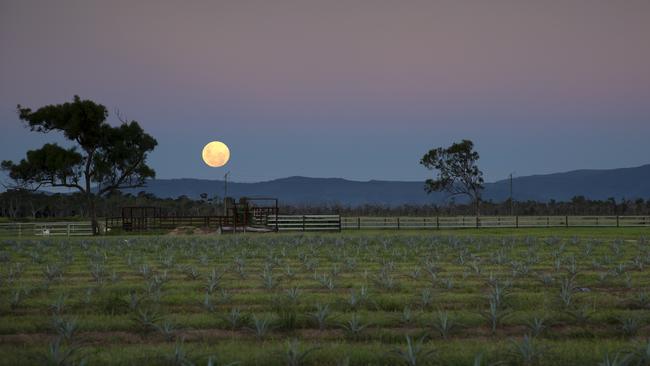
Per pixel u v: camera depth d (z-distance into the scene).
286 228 58.06
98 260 28.91
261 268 25.27
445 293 18.42
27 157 63.84
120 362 11.13
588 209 107.12
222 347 12.15
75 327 13.45
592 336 13.50
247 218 60.81
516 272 22.66
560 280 20.70
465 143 90.62
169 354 11.35
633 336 13.37
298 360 11.18
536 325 13.49
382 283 19.89
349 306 16.33
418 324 14.36
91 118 63.88
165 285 20.17
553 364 11.09
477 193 91.38
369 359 11.29
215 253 31.88
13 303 16.56
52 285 20.67
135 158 67.81
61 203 118.00
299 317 14.57
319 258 29.64
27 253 32.59
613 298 17.33
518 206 109.06
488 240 40.94
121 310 16.08
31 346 12.45
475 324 14.40
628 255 30.58
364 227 63.09
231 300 17.23
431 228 62.28
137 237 47.41
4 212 118.25
